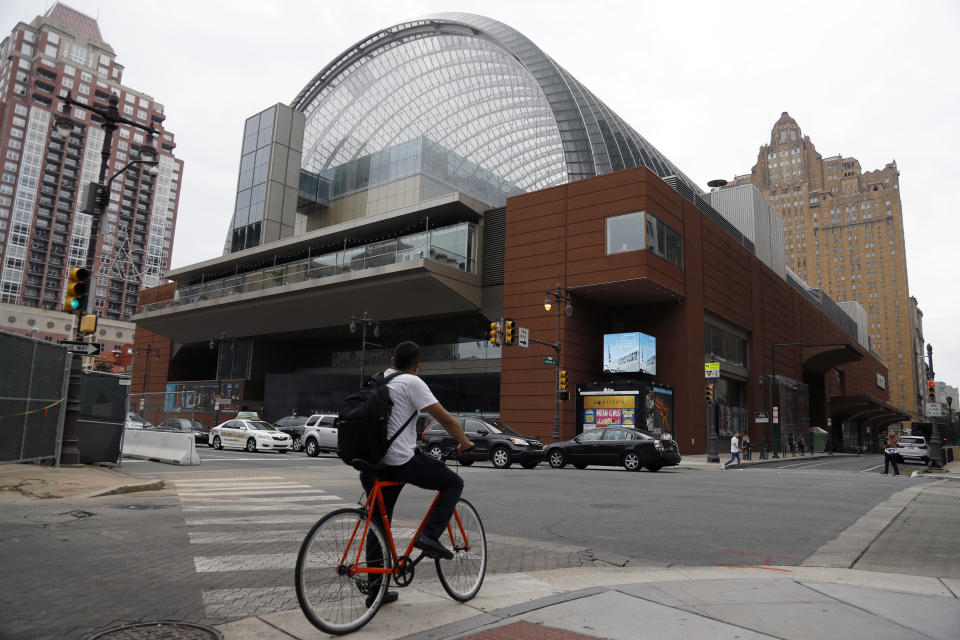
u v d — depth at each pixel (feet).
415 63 210.79
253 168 193.16
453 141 225.97
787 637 12.39
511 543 25.43
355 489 43.32
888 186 537.65
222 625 13.44
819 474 73.97
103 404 53.62
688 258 126.72
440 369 142.20
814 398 241.76
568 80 173.68
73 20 538.88
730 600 15.35
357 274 132.26
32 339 42.65
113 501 33.01
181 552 21.09
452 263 130.21
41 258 465.47
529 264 122.31
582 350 119.96
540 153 213.46
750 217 180.04
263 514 30.35
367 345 168.76
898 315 518.37
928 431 230.89
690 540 26.89
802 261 561.02
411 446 14.32
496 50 183.11
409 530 26.27
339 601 12.96
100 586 16.42
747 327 157.79
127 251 499.51
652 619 13.60
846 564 22.48
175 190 535.19
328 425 88.48
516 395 118.62
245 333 178.40
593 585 17.75
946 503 41.68
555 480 53.01
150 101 524.52
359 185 193.57
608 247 113.19
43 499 32.35
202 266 200.34
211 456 79.56
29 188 462.60
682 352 122.31
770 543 26.48
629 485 49.88
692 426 120.47
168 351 216.95
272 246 172.55
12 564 18.40
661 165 193.57
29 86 475.31
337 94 233.96
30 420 42.75
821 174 573.33
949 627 13.29
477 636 12.49
